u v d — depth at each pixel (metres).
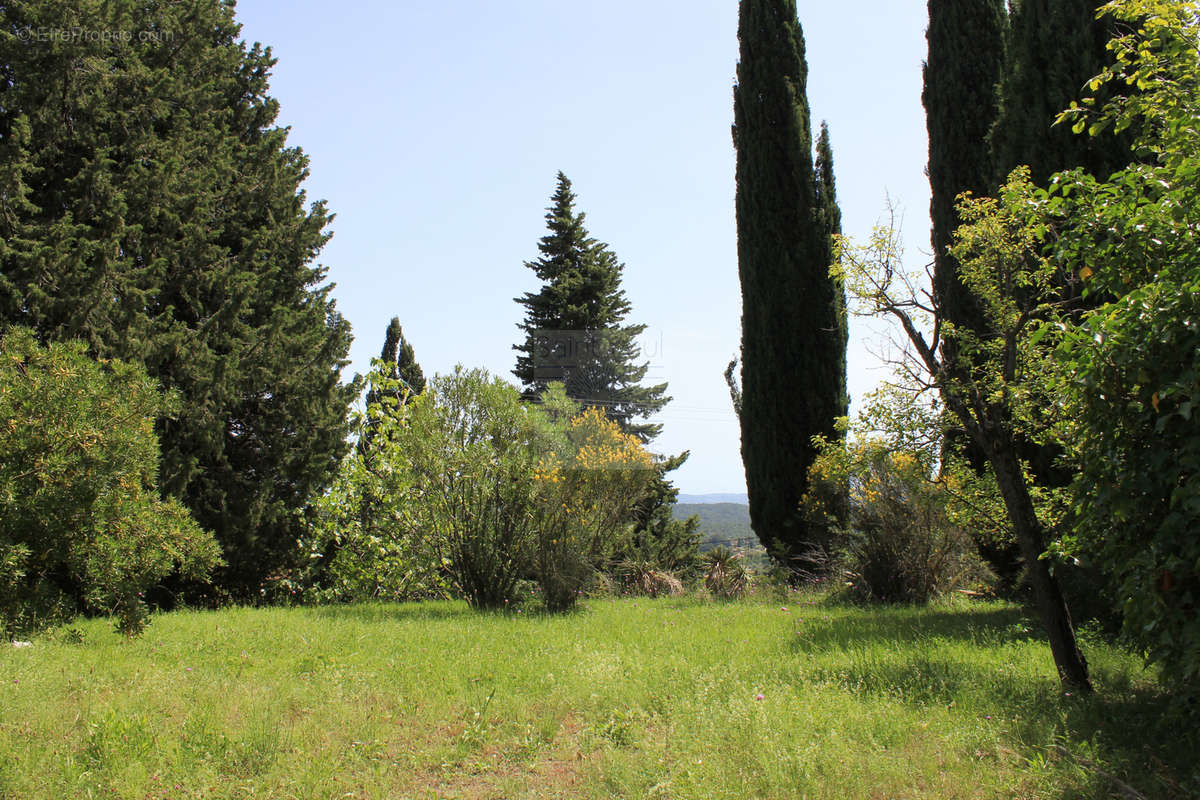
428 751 4.34
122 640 7.32
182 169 12.99
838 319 16.22
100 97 11.66
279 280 15.84
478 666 6.28
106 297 10.88
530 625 8.90
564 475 10.52
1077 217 4.61
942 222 11.73
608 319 19.48
